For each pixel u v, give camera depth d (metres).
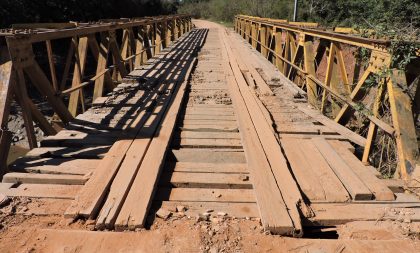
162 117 4.95
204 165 3.67
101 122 4.74
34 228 2.55
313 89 6.31
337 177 3.43
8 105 3.30
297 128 4.73
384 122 3.81
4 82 3.33
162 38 14.19
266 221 2.64
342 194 3.11
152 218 2.77
